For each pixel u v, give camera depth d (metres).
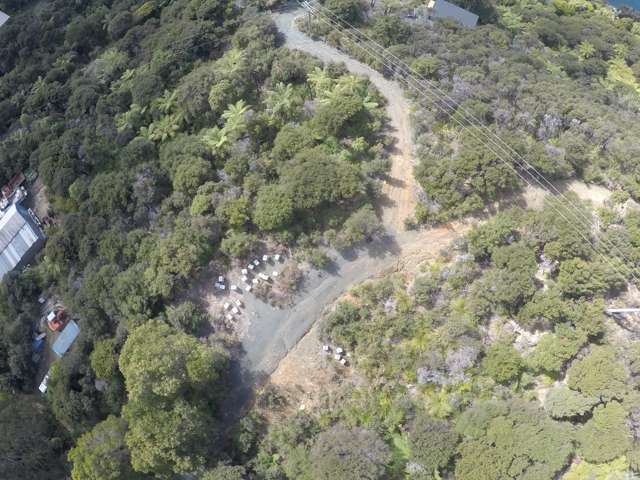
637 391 27.70
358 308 34.09
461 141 37.97
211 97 41.50
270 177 38.91
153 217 39.56
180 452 30.27
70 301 39.22
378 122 39.97
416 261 35.69
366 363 32.53
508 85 41.44
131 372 30.44
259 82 44.53
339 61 45.44
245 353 35.34
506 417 28.12
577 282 30.97
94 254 40.28
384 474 29.41
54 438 36.59
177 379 30.38
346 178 35.66
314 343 34.84
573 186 37.09
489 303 32.22
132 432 30.88
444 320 32.78
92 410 35.50
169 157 40.84
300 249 36.69
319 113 39.19
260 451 32.16
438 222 36.59
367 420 31.33
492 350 30.61
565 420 28.61
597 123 38.56
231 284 36.72
